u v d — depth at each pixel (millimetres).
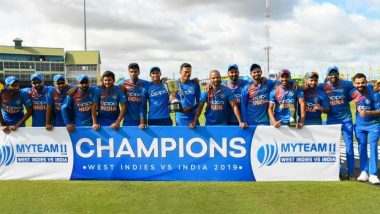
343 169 6969
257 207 4746
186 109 6730
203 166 6090
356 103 6109
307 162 6004
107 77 6234
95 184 5879
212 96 6395
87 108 6406
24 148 6230
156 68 6547
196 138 6055
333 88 6277
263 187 5637
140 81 6793
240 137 6023
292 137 5988
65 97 6508
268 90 6438
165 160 6109
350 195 5191
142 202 4953
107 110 6434
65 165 6203
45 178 6227
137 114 6785
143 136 6090
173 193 5344
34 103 6750
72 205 4852
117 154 6137
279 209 4672
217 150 6059
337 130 5926
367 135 6043
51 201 5020
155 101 6586
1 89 6648
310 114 6316
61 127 6168
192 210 4652
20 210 4691
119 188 5625
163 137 6074
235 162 6062
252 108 6469
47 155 6215
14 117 6816
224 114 6508
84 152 6160
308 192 5344
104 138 6121
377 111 5809
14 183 5980
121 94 6438
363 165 6023
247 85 6535
